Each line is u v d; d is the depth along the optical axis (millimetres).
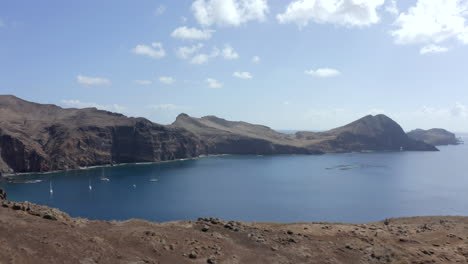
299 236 33562
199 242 28625
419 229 41625
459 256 31234
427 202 153750
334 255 29516
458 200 157750
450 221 48000
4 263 19797
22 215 28125
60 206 142875
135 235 27922
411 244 34438
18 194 166750
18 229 24734
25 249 22016
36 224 26562
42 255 21875
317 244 31719
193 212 136375
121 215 130250
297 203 153250
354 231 37844
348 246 31641
